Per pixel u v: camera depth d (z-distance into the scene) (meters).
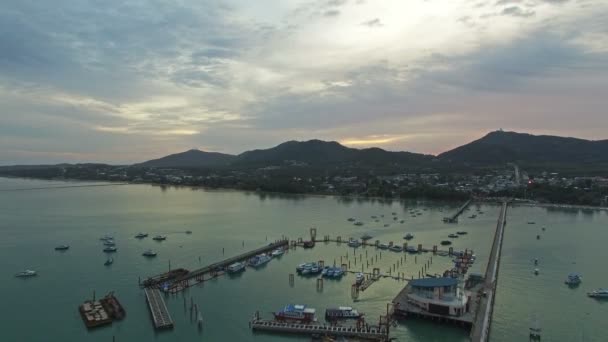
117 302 143.88
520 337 120.69
